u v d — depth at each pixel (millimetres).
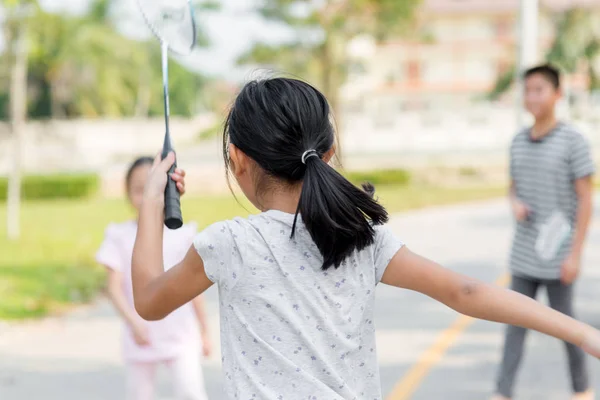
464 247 12469
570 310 4523
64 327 7289
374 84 45312
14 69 15352
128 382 3939
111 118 41094
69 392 5406
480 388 5289
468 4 44750
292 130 1955
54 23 15469
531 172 4500
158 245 2119
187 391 3912
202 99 53281
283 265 1955
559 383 5328
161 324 3889
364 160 32312
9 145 34469
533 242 4516
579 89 30734
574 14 25688
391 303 8086
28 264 10836
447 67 45312
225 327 1995
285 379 1923
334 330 1960
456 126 35219
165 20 2480
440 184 29203
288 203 2012
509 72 30922
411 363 5910
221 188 27531
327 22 27281
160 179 2195
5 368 5977
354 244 1935
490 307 1954
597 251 11461
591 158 4398
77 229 16172
